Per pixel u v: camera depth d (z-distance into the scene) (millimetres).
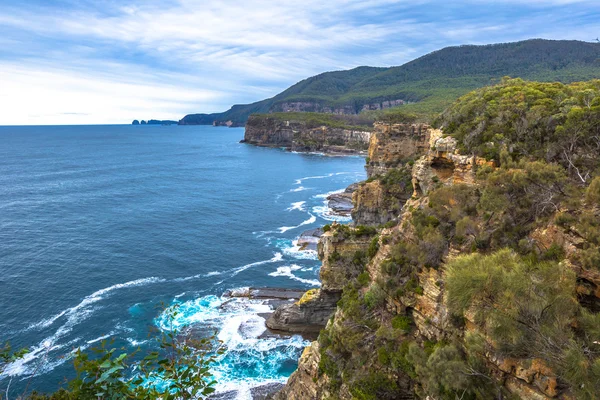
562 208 22000
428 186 40688
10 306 55656
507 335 16281
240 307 57875
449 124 43719
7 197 119375
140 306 57781
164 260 75312
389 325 27734
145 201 121938
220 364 46000
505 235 23859
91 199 121188
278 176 177750
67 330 50969
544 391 16719
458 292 17469
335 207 118062
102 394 11094
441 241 26781
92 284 63938
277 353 48094
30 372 43000
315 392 30422
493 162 32625
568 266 18594
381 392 24719
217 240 88188
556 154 29484
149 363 13305
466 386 18891
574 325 16422
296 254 81000
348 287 37062
